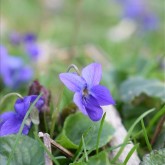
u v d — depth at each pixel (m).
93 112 0.25
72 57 0.49
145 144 0.29
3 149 0.25
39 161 0.25
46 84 0.36
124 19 0.68
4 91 0.39
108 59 0.49
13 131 0.26
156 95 0.31
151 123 0.28
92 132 0.27
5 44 0.54
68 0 0.79
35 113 0.26
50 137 0.27
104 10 0.81
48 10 0.76
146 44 0.64
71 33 0.66
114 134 0.28
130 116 0.31
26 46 0.47
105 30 0.70
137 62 0.43
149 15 0.66
